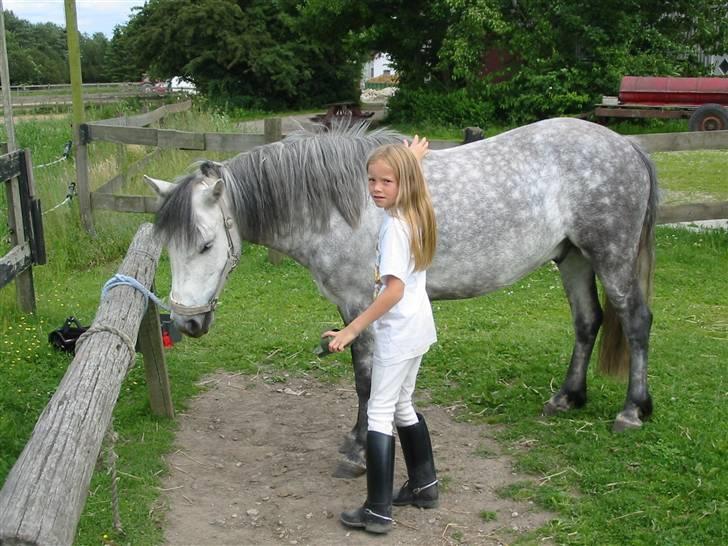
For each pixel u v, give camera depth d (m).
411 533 3.25
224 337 5.71
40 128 17.94
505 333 5.75
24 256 5.77
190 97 28.05
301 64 34.66
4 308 6.00
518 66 20.70
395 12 22.34
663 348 5.29
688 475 3.55
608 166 3.86
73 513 2.02
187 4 35.81
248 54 34.28
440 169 3.77
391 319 3.06
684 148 7.38
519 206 3.78
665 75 18.98
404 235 2.94
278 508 3.47
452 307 6.44
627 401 4.11
